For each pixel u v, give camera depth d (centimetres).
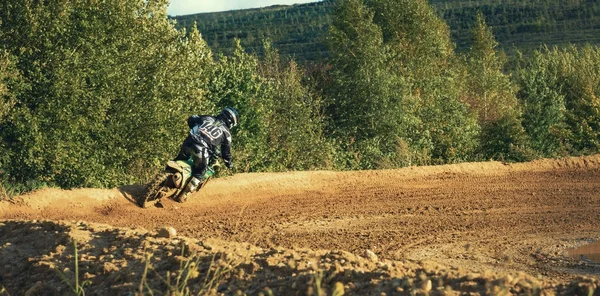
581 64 6262
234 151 3328
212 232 1838
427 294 869
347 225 2036
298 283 979
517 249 1848
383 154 4141
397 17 5694
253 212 2111
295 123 3850
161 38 2988
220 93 3509
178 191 2020
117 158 2791
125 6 2852
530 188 2764
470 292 884
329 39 5159
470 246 1858
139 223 1856
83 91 2630
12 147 2564
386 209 2272
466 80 5947
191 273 1018
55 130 2589
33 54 2631
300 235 1888
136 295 978
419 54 5694
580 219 2245
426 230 2020
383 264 1103
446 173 2964
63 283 1108
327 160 3825
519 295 870
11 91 2542
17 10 2608
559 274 1608
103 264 1132
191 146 1964
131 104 2828
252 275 1048
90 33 2708
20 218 1783
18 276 1171
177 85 2967
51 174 2614
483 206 2386
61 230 1340
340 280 979
